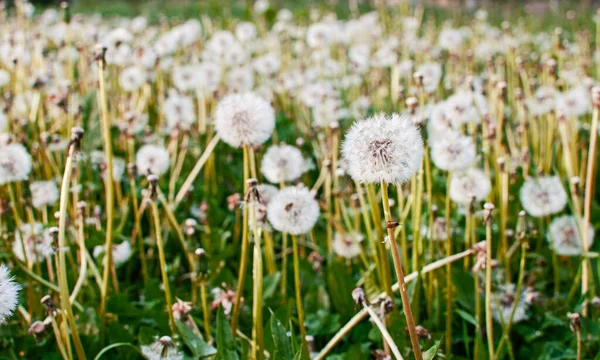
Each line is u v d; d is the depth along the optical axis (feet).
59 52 4.62
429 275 2.92
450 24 8.27
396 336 2.68
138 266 3.39
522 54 5.98
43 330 2.66
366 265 3.09
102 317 2.83
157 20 9.25
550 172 3.94
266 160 3.11
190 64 5.09
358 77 4.85
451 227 3.30
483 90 4.31
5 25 5.36
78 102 3.96
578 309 2.97
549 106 3.85
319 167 3.91
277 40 6.07
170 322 2.74
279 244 3.50
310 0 11.41
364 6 11.34
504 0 11.83
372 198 2.78
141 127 4.07
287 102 4.66
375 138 2.25
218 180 3.96
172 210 3.36
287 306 2.86
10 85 4.58
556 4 11.55
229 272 3.14
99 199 3.75
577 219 3.08
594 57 5.88
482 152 3.38
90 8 11.43
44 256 3.08
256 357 2.64
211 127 4.10
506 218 3.24
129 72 4.17
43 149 3.52
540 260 3.32
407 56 5.05
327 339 2.99
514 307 2.83
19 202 3.35
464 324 2.83
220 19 7.43
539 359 2.86
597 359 2.61
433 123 3.27
